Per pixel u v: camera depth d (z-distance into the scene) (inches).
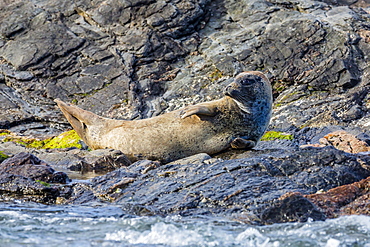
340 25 3363.7
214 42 3422.7
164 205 1166.3
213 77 3191.4
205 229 1015.6
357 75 3068.4
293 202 1094.4
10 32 3405.5
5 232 1016.2
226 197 1163.3
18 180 1304.1
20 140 2252.7
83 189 1293.1
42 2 3634.4
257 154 1477.6
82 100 3080.7
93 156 1588.3
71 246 947.3
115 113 2972.4
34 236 997.2
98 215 1122.7
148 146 1601.9
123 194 1247.5
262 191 1184.2
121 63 3253.0
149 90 3142.2
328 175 1261.1
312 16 3442.4
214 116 1560.0
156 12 3447.3
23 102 3085.6
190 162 1381.6
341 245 920.9
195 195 1186.6
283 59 3211.1
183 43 3420.3
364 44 3230.8
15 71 3235.7
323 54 3206.2
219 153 1576.0
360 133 2297.0
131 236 991.0
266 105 1596.9
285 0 3627.0
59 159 1654.8
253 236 971.3
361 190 1190.3
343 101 2896.2
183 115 1517.0
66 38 3366.1
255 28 3425.2
